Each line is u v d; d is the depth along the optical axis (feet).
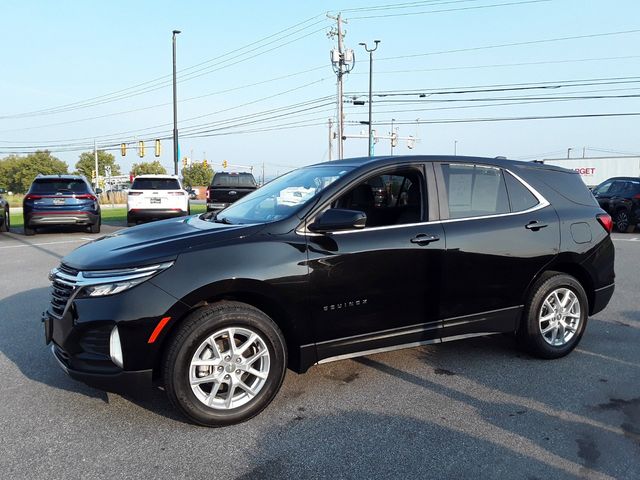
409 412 11.94
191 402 10.89
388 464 9.81
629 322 19.17
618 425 11.33
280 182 15.25
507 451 10.27
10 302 22.16
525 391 13.07
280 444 10.53
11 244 42.11
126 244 11.80
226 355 11.26
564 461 9.91
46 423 11.38
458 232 13.73
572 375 14.12
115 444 10.52
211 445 10.50
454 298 13.76
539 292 14.90
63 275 11.51
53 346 12.07
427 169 14.01
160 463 9.84
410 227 13.25
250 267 11.22
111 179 308.60
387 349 13.17
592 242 15.83
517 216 14.80
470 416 11.73
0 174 371.76
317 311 12.03
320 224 11.83
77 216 48.21
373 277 12.59
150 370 10.74
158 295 10.61
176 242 11.35
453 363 15.02
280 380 11.80
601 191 56.70
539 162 16.21
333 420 11.55
